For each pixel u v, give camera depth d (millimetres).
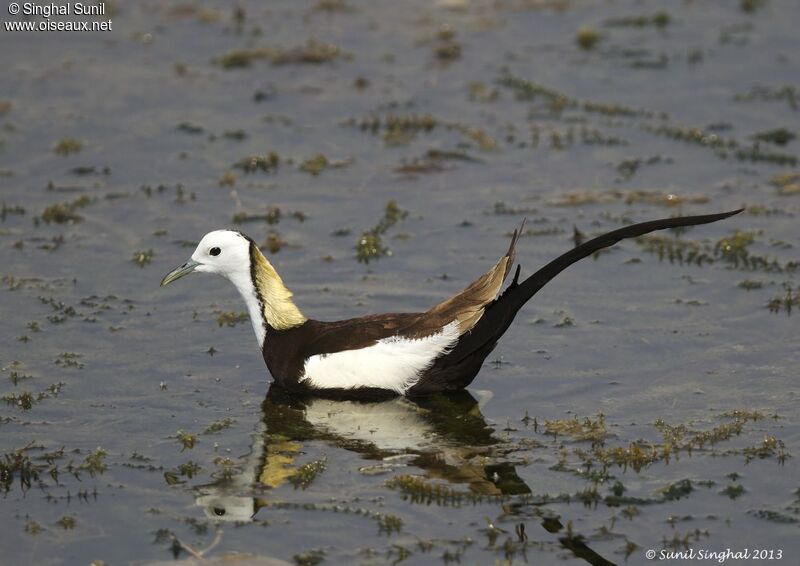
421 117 21156
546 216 17688
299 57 23516
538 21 25828
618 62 23469
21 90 22141
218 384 13398
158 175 19188
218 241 13641
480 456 11688
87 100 21797
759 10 26062
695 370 13445
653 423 12305
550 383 13273
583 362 13711
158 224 17547
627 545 10227
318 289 15570
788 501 10828
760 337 14164
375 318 13375
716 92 22000
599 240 12789
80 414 12609
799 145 19938
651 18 25641
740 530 10438
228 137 20500
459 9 26547
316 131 20812
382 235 17188
